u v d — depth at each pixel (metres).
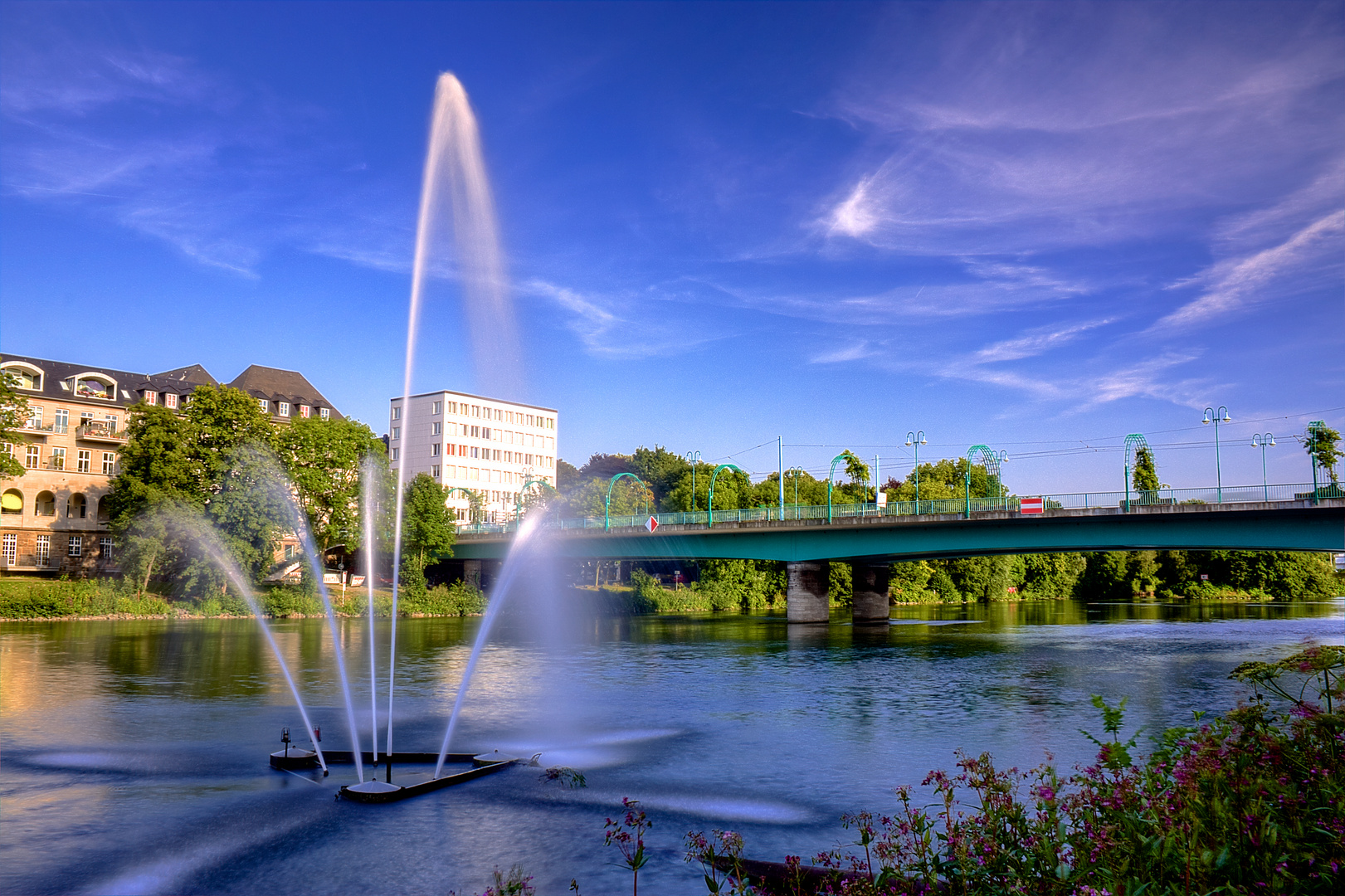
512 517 144.88
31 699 38.09
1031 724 33.22
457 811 21.42
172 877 16.98
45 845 18.80
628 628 84.56
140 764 26.09
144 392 118.75
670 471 156.38
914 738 30.72
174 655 55.41
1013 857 8.82
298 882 16.69
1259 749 10.37
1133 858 8.07
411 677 47.03
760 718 35.03
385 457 101.44
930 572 135.88
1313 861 7.80
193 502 85.62
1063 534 72.88
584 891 15.98
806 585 90.12
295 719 33.81
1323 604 133.62
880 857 9.89
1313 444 83.88
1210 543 66.38
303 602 90.06
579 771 25.86
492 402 183.62
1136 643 67.44
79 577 108.62
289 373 141.62
